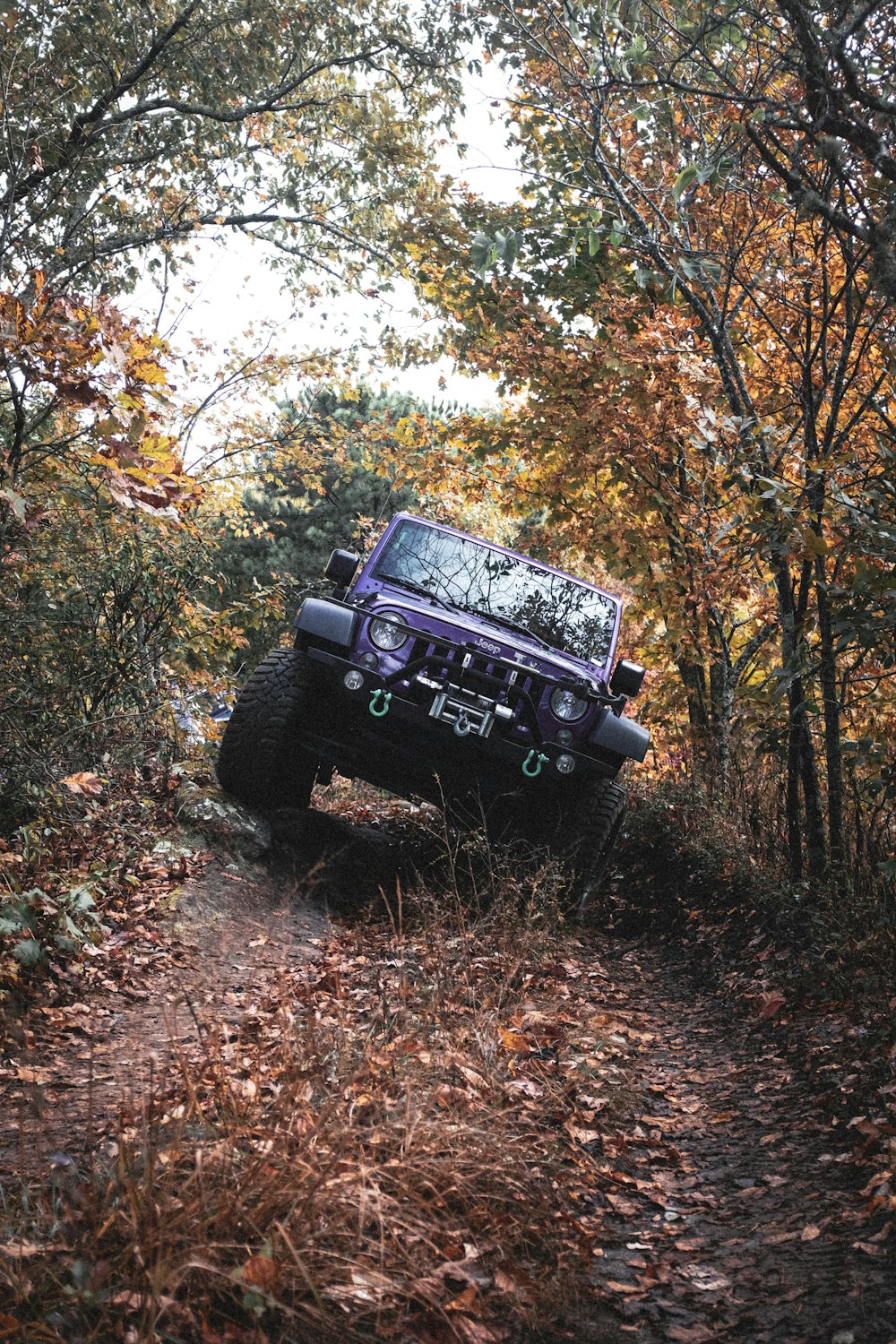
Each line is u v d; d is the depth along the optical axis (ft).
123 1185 7.59
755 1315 7.92
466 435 37.45
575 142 28.63
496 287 34.50
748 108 15.17
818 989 15.75
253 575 70.79
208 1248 6.97
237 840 20.95
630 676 23.03
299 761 23.29
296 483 74.13
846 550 17.15
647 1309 8.11
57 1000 13.88
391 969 16.34
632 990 18.71
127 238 45.60
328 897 21.42
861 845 18.53
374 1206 7.69
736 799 26.76
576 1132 11.01
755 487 20.13
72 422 20.27
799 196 12.55
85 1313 6.63
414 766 22.22
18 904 13.93
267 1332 6.84
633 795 33.50
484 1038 12.16
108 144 45.14
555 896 20.06
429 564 24.26
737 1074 13.76
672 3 17.22
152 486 15.58
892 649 17.02
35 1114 8.86
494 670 20.76
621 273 33.32
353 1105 9.05
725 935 20.57
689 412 21.84
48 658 22.52
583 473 31.42
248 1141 8.69
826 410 23.04
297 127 53.11
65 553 23.77
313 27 49.08
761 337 26.18
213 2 47.39
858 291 21.04
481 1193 8.98
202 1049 11.66
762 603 28.99
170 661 28.60
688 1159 11.28
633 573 30.30
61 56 41.50
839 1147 10.94
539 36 25.57
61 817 19.27
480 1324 7.43
